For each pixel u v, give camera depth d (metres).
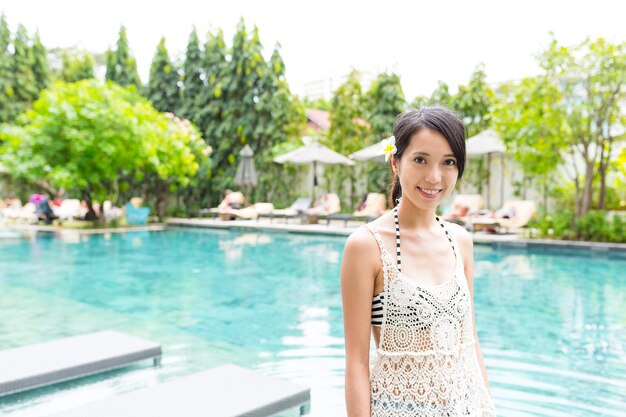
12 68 24.12
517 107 11.65
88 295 6.88
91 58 26.75
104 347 3.94
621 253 10.00
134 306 6.19
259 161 20.36
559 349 4.40
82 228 16.09
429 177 1.31
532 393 3.48
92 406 2.85
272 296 6.76
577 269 8.62
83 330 5.11
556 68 10.88
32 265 9.58
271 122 20.75
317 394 3.50
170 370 3.92
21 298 6.68
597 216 10.79
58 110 14.74
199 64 22.25
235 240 13.73
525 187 15.02
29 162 14.93
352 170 19.38
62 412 2.77
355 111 19.81
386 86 18.72
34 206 18.05
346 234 13.74
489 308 5.89
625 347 4.46
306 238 14.06
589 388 3.55
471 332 1.42
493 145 13.70
